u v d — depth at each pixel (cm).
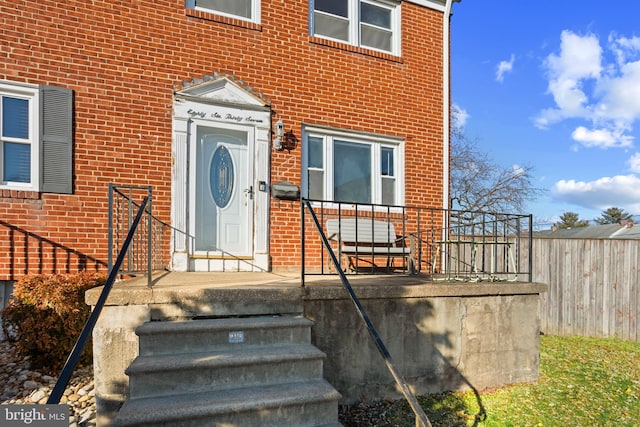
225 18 576
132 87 524
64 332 404
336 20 664
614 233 2334
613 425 371
